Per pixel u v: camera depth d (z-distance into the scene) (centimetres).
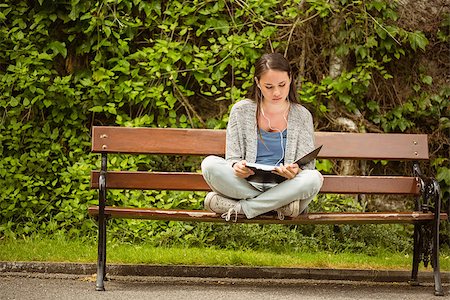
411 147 741
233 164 643
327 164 996
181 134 724
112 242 898
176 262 778
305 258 830
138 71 987
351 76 1022
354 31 1020
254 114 670
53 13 988
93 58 1007
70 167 946
